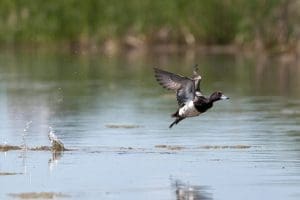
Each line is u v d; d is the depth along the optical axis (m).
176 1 57.31
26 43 61.88
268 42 55.22
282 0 54.09
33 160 20.73
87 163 20.38
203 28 57.59
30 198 17.08
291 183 18.27
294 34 54.16
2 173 19.30
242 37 56.41
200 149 22.16
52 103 32.03
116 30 58.69
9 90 36.47
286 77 41.34
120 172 19.41
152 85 38.16
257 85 38.06
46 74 43.53
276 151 21.81
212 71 44.06
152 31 58.66
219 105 31.47
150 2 57.81
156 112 29.39
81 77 41.84
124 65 48.09
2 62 50.75
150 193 17.55
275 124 26.47
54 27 59.66
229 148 22.27
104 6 58.75
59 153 21.64
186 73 41.62
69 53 56.50
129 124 26.48
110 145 22.69
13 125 26.39
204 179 18.72
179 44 58.69
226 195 17.36
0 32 61.19
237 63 48.62
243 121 27.22
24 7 60.41
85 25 58.91
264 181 18.48
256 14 55.03
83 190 17.73
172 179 18.72
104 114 28.89
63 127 25.89
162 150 22.03
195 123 26.84
